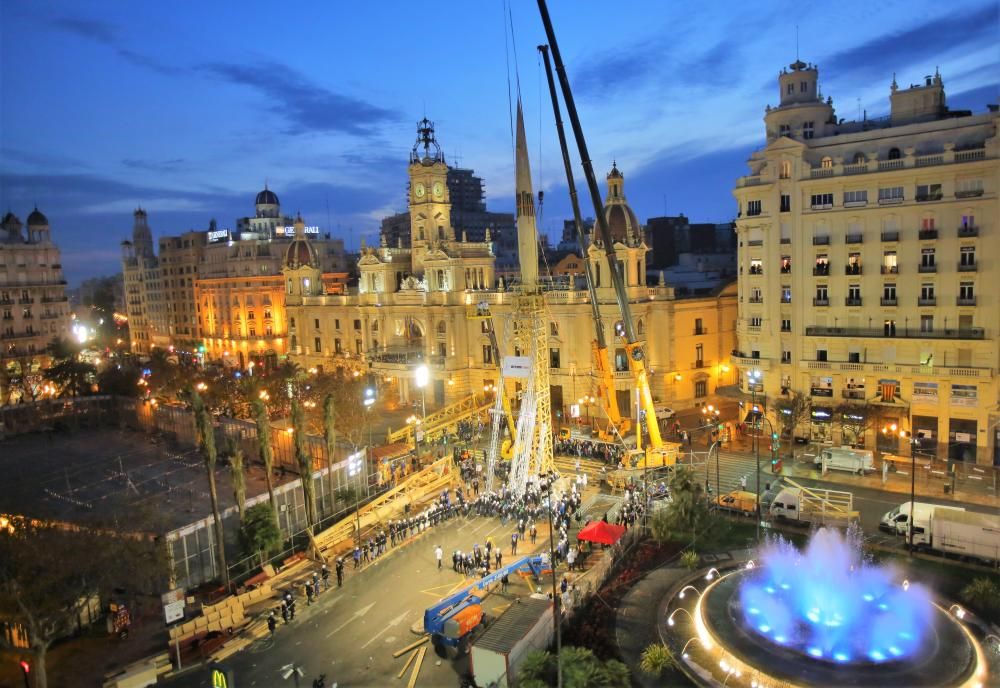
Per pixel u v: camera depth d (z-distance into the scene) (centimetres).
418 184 10600
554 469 6425
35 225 12200
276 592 4778
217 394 9125
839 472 6388
